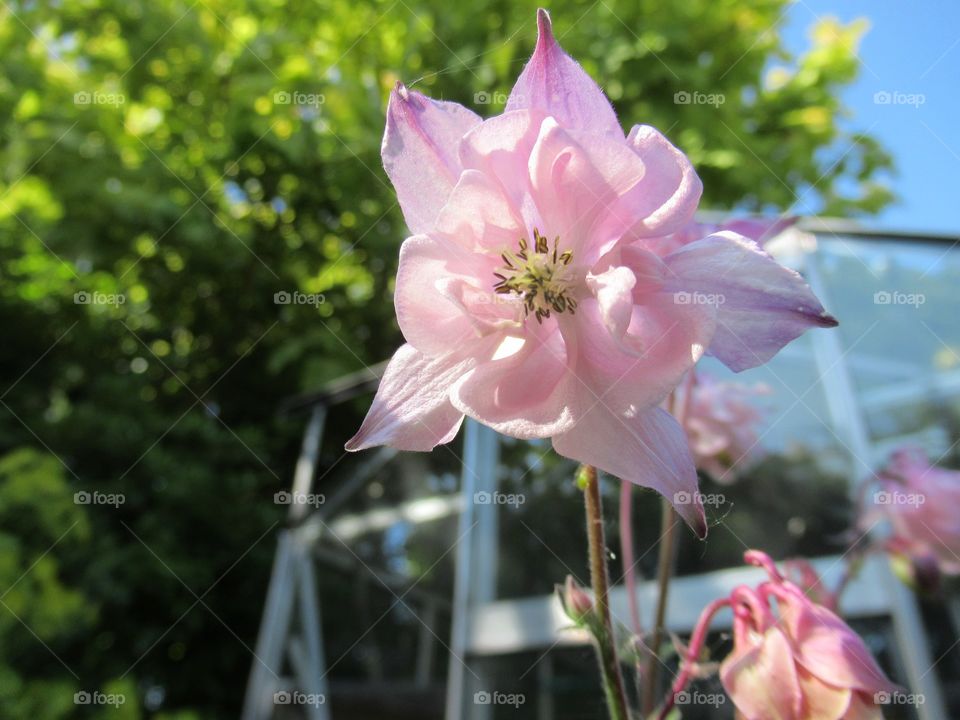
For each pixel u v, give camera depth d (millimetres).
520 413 87
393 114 96
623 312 83
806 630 97
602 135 88
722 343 87
